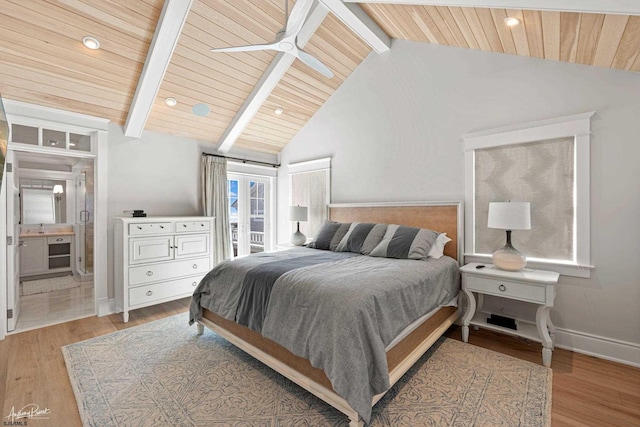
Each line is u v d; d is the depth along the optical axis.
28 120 3.04
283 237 5.40
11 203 3.01
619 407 1.86
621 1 1.52
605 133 2.47
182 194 4.31
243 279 2.41
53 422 1.74
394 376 1.87
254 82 3.84
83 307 3.78
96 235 3.49
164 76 3.32
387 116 3.89
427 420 1.74
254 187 5.35
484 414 1.79
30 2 2.33
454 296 2.90
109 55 2.89
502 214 2.59
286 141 5.21
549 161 2.74
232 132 4.41
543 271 2.64
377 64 3.98
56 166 5.61
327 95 4.50
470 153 3.18
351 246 3.41
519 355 2.53
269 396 1.98
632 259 2.38
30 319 3.36
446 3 2.17
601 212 2.49
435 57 3.45
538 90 2.79
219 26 3.03
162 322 3.27
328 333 1.70
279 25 3.23
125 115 3.60
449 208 3.30
